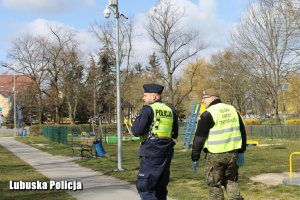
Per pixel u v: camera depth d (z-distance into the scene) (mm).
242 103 68188
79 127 51469
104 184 11578
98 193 10172
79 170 14953
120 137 14586
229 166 6734
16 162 18297
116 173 13805
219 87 69125
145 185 6121
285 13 35969
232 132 6723
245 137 6941
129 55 58375
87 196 9789
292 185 10562
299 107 66562
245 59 45906
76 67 67438
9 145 32250
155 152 6125
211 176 6754
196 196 9422
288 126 32250
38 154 22812
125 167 15336
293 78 53344
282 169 13875
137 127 6148
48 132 41469
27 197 9719
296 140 30266
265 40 43094
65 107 74000
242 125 6918
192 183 11297
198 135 6691
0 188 11008
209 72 73375
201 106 26891
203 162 16734
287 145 25922
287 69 40438
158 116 6180
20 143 35031
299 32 35688
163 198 6352
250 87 55219
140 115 6184
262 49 43438
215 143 6664
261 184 10922
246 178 11945
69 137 43500
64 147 27906
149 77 68000
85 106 74688
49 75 65312
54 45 64875
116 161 17562
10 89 107938
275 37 41719
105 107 70938
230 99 67500
